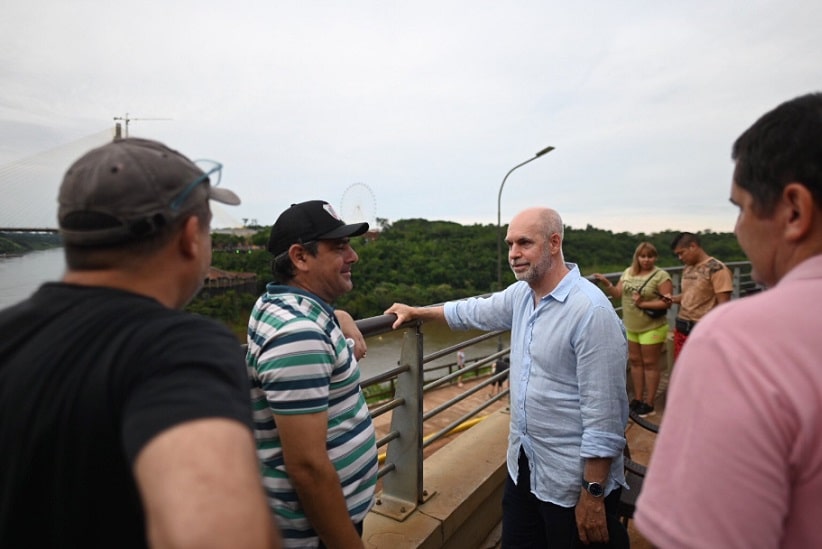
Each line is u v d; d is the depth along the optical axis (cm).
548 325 203
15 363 65
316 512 130
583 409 192
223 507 51
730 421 67
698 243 445
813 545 66
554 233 209
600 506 191
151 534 52
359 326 204
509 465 228
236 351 69
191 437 54
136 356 63
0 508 61
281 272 153
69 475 60
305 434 126
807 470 65
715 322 74
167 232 74
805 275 73
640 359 470
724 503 66
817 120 74
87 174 70
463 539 267
